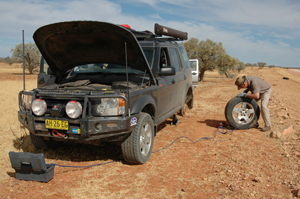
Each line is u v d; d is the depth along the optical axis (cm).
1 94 1272
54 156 449
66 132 369
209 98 1285
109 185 348
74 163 425
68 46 459
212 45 3244
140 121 402
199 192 330
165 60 586
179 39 693
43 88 425
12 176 371
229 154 466
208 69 3306
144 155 422
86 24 398
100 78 483
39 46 441
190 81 781
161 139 570
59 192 327
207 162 432
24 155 338
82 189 335
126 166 414
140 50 428
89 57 487
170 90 575
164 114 554
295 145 498
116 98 367
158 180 365
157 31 509
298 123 675
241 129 647
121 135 384
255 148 496
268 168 398
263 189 329
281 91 1786
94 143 395
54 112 366
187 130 651
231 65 3456
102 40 434
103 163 423
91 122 353
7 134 564
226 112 646
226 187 341
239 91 1688
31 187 339
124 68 521
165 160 443
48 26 407
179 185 350
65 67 509
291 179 356
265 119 622
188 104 888
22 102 423
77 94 368
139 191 332
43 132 385
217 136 592
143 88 446
